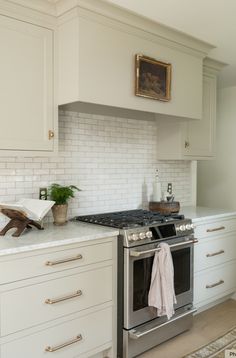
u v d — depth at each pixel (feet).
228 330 9.15
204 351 8.04
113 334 7.38
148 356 7.80
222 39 8.78
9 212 6.71
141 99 8.17
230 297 11.53
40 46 7.07
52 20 7.23
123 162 10.17
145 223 7.82
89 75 7.11
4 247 5.75
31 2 6.76
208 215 10.01
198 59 9.62
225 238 10.62
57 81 7.39
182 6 7.02
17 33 6.70
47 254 6.20
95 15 7.09
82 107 8.16
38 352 6.12
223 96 13.93
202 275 9.82
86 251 6.81
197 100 9.68
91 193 9.34
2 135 6.58
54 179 8.52
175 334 8.69
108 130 9.73
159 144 11.09
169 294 7.68
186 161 12.40
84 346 6.84
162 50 8.57
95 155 9.41
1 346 5.65
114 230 7.32
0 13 6.45
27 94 6.91
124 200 10.23
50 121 7.31
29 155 7.02
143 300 7.63
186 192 12.47
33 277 6.02
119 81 7.66
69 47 7.12
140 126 10.63
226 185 13.99
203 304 9.93
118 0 6.79
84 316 6.82
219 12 7.27
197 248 9.61
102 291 7.13
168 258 7.75
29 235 6.77
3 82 6.56
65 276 6.48
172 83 8.92
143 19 7.64
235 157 13.65
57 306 6.38
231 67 11.08
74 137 8.91
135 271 7.40
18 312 5.83
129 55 7.83
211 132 11.48
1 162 7.57
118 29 7.57
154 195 10.69
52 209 8.01
